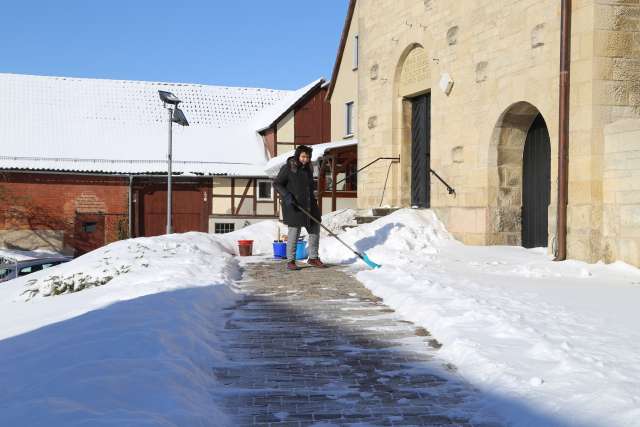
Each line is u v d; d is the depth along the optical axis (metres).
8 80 30.75
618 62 9.51
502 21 11.49
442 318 5.34
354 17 23.83
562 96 9.79
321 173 19.36
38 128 28.80
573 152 9.74
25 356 4.07
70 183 27.66
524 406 3.36
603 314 5.65
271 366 4.34
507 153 11.95
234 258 11.28
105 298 6.67
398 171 15.71
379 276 7.90
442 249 11.78
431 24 13.82
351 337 5.16
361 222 14.70
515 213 12.05
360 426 3.27
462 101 12.72
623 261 9.06
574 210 9.71
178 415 3.04
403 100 15.61
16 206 27.14
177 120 19.08
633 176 8.93
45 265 16.05
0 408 2.92
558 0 10.16
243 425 3.28
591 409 3.21
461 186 12.74
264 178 29.20
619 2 9.50
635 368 3.92
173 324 4.76
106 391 3.23
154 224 28.52
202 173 28.19
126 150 28.84
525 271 8.73
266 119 31.00
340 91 24.98
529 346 4.49
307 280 8.19
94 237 27.91
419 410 3.50
